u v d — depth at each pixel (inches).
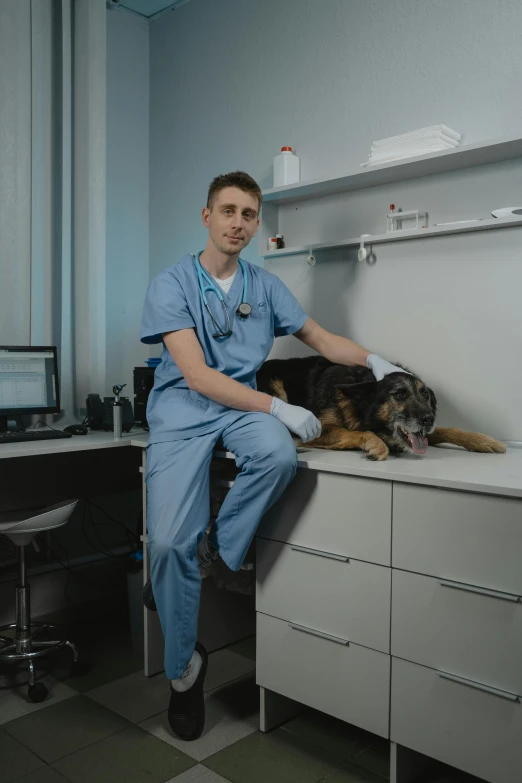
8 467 96.6
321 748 68.1
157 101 119.2
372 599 61.9
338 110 93.3
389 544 60.4
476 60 79.4
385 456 67.1
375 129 89.3
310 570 66.6
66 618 102.6
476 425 78.7
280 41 100.0
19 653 79.9
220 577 81.0
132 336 119.6
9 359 92.6
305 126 97.2
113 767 63.9
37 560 102.3
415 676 59.2
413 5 84.7
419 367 83.2
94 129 103.1
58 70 101.8
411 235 80.4
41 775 62.5
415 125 85.2
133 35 117.9
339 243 86.7
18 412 92.1
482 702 55.1
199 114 112.1
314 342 81.3
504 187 76.1
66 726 71.3
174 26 115.6
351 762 65.7
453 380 80.4
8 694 78.6
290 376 84.8
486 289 77.0
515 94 76.4
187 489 67.6
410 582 59.1
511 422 76.0
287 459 64.3
